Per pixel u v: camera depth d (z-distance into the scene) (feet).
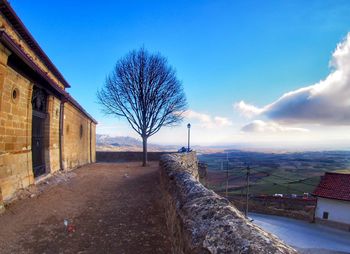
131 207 24.88
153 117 74.18
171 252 15.16
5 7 29.71
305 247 65.92
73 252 15.53
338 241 72.43
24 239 17.20
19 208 23.12
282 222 92.22
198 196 12.89
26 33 35.83
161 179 29.71
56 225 19.88
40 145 36.83
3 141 23.66
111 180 40.86
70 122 52.08
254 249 6.86
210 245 8.13
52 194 29.17
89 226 19.83
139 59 74.38
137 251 15.62
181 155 44.39
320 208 91.30
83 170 54.13
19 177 26.94
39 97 35.22
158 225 19.84
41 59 43.93
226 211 10.02
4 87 23.95
